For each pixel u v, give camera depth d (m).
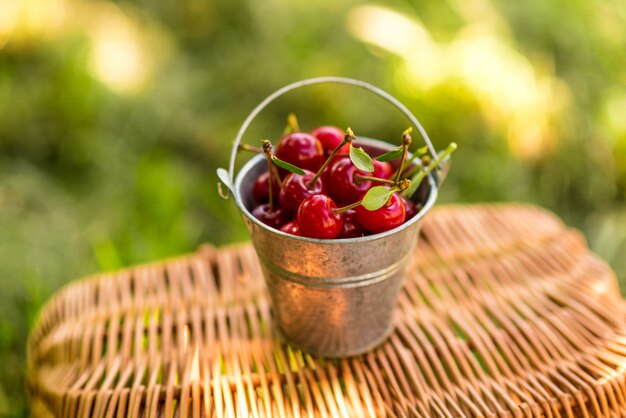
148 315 0.47
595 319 0.46
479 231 0.52
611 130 0.88
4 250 0.74
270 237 0.40
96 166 0.88
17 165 0.88
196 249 0.76
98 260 0.67
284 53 0.97
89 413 0.41
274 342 0.45
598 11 0.99
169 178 0.82
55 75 0.91
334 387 0.42
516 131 0.86
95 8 1.01
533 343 0.44
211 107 0.95
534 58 0.94
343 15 0.99
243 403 0.41
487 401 0.42
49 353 0.47
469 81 0.84
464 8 0.96
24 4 0.92
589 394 0.41
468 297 0.48
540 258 0.50
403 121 0.87
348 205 0.41
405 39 0.90
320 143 0.43
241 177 0.43
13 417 0.56
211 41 1.04
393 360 0.43
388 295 0.42
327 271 0.40
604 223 0.83
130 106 0.92
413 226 0.40
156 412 0.41
